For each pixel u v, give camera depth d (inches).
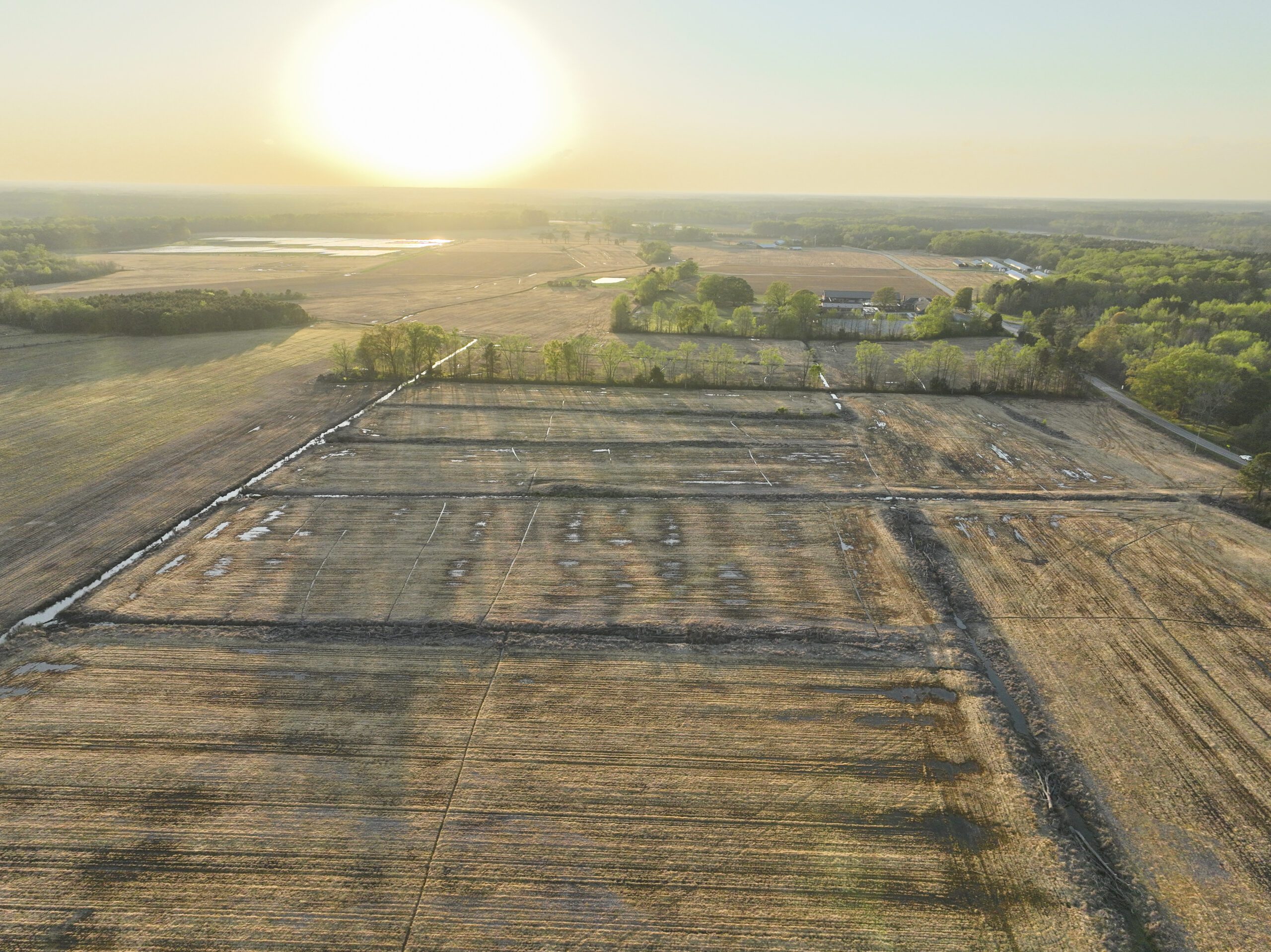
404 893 957.2
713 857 1021.2
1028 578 1793.8
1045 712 1334.9
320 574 1736.0
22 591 1624.0
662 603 1649.9
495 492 2253.9
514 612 1599.4
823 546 1937.7
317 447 2600.9
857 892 972.6
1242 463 2603.3
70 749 1179.9
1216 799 1143.6
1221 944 917.2
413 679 1374.3
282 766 1160.2
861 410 3196.4
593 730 1258.6
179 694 1312.7
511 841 1039.0
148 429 2684.5
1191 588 1749.5
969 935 917.8
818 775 1170.0
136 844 1016.9
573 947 893.2
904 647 1501.0
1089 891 976.9
